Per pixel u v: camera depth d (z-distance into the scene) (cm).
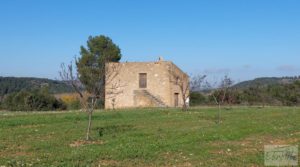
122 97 6319
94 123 3216
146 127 2936
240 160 1695
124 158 1731
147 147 1970
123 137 2370
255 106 6259
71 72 3528
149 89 6362
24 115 3838
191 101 7012
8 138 2373
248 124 3031
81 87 2778
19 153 1892
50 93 7456
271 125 2966
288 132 2606
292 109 4869
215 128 2788
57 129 2798
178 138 2298
